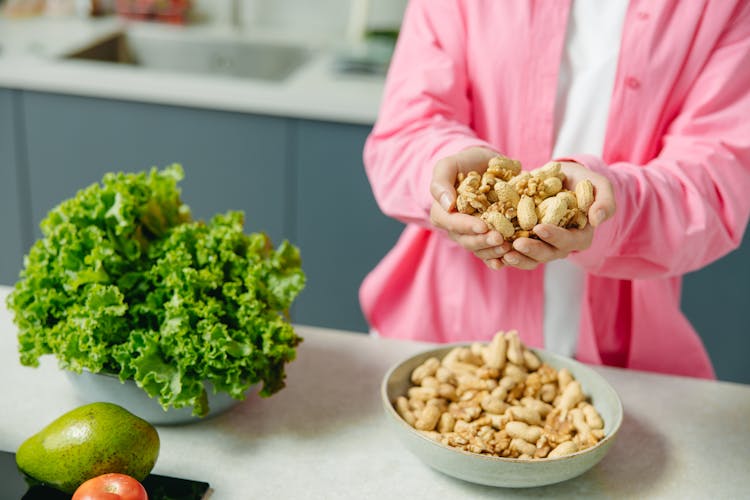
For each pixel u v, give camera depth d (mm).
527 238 799
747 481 840
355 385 974
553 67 1065
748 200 1017
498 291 1140
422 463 844
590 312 1117
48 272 869
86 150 1999
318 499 786
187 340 815
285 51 2312
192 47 2355
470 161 900
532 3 1058
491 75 1092
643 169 974
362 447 865
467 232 820
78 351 823
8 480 761
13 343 1020
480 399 875
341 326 2117
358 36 2316
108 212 883
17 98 1965
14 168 2039
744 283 1920
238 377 827
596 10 1065
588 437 828
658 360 1171
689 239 959
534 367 938
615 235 934
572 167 887
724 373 2020
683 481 836
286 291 902
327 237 2018
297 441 869
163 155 1976
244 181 1978
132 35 2361
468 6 1092
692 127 1028
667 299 1120
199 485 782
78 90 1927
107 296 826
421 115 1054
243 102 1877
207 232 923
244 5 2434
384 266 1229
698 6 1013
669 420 937
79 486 728
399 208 1017
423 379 909
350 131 1891
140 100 1924
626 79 1047
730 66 1007
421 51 1104
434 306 1191
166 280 846
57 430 737
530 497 803
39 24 2367
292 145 1925
